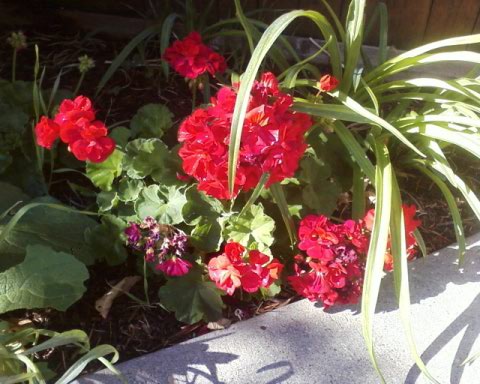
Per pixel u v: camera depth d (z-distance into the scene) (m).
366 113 0.62
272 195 0.64
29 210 0.66
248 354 0.62
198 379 0.59
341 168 0.72
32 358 0.60
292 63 0.92
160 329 0.64
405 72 0.93
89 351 0.54
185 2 0.86
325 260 0.59
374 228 0.58
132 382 0.59
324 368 0.61
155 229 0.59
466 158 0.84
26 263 0.58
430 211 0.77
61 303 0.58
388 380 0.61
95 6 0.93
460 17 0.90
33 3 0.92
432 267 0.71
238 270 0.57
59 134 0.59
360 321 0.65
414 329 0.65
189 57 0.65
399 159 0.77
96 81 0.84
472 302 0.68
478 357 0.63
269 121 0.53
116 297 0.66
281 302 0.67
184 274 0.63
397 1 0.89
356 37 0.68
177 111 0.81
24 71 0.85
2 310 0.56
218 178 0.55
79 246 0.65
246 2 0.88
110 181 0.66
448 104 0.70
